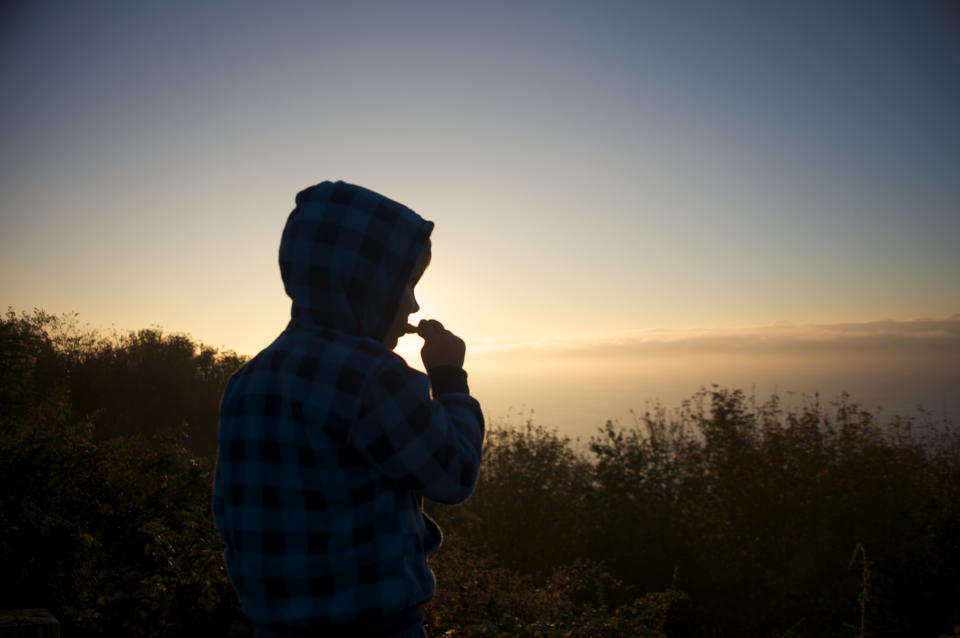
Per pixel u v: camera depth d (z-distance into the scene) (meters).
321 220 1.15
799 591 5.54
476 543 6.75
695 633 5.43
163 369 12.90
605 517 7.05
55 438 4.56
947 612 4.69
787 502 6.15
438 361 1.26
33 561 3.47
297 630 1.01
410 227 1.21
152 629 3.51
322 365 1.04
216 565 3.60
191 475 4.88
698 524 6.45
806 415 6.79
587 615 3.18
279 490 1.02
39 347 11.94
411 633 1.07
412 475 1.03
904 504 5.66
